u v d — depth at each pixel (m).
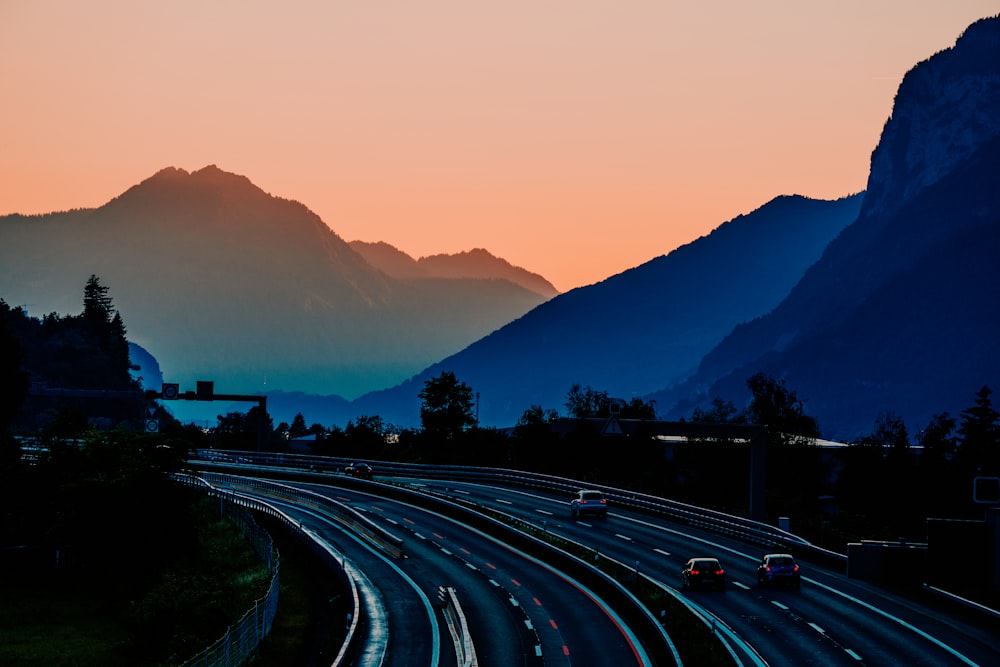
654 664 90.75
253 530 162.62
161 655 109.56
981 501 124.50
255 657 95.88
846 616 108.31
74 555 158.00
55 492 163.62
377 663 92.56
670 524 182.38
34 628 129.25
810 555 146.38
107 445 167.12
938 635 100.00
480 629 105.56
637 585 124.31
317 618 114.69
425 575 137.88
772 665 87.56
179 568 154.88
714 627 97.31
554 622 108.81
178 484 165.50
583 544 159.50
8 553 162.38
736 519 167.62
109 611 139.38
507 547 160.75
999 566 120.62
